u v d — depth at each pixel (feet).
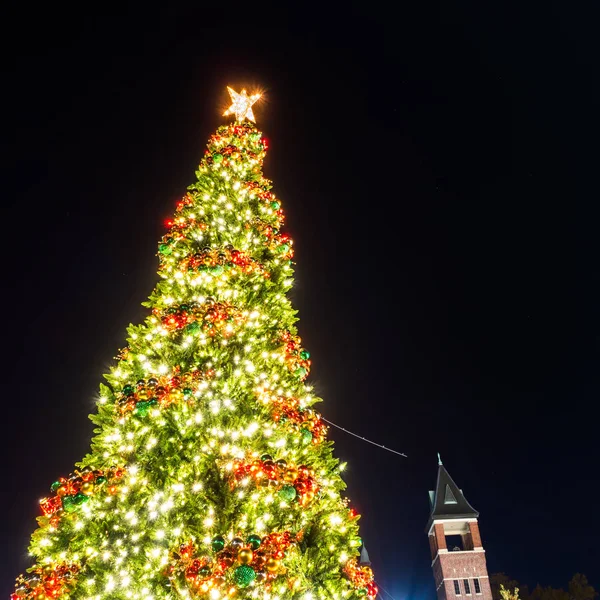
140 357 22.74
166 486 19.69
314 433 23.68
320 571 19.95
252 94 38.32
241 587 16.15
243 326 25.41
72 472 18.75
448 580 142.20
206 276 25.49
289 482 18.75
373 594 20.76
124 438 20.44
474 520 151.23
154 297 27.02
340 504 22.72
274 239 31.27
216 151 33.42
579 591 145.89
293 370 26.78
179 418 21.70
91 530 18.40
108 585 17.02
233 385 23.15
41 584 16.43
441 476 159.94
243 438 21.68
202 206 30.40
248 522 19.94
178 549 18.40
